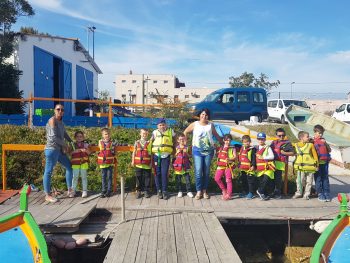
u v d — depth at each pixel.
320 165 7.69
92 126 14.00
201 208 6.80
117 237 5.54
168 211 6.73
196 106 21.53
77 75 25.83
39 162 9.50
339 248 4.95
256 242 7.50
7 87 17.16
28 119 12.82
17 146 7.83
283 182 8.70
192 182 8.75
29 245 4.95
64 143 7.27
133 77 71.25
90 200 7.42
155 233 5.69
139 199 7.55
